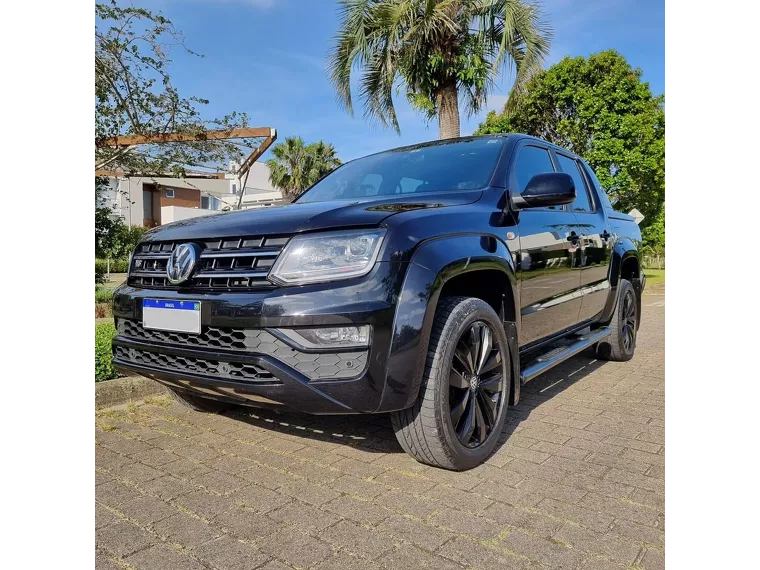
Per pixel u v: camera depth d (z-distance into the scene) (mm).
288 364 2150
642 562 1826
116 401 3684
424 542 1960
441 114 10523
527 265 3047
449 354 2398
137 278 2811
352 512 2189
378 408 2188
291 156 28109
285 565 1827
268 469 2633
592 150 18203
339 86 10531
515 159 3379
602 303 4508
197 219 2791
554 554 1879
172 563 1837
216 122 8539
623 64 17906
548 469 2607
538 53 9812
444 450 2434
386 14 9781
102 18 6922
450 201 2812
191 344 2402
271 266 2244
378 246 2197
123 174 8609
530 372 3115
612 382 4363
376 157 3898
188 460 2750
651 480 2480
